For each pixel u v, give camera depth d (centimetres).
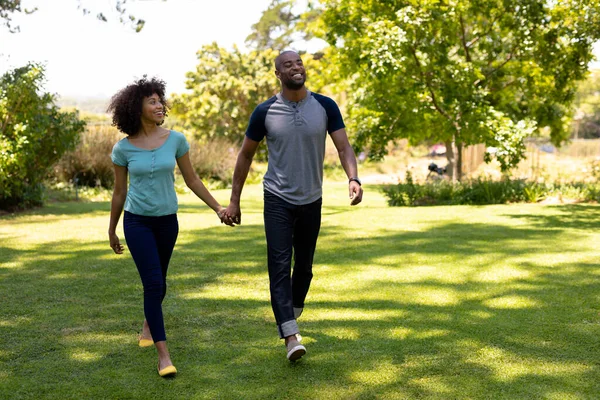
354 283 576
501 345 402
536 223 941
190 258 705
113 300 527
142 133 386
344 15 1477
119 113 379
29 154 1198
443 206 1244
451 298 520
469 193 1339
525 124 1402
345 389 338
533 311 479
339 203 1362
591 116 3719
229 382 351
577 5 1351
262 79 2617
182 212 1184
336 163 2534
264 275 618
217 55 2838
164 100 390
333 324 453
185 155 397
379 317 469
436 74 1393
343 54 1507
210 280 597
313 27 1644
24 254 732
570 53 1426
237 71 2777
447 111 1405
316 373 361
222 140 2373
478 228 897
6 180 1188
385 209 1190
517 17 1398
